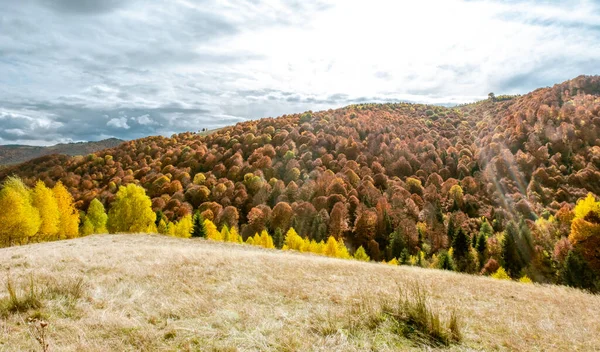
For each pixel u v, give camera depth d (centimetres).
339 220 7500
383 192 10481
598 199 9638
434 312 632
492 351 476
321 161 13075
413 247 7100
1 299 541
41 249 1733
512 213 9256
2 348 365
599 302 1011
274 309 615
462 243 6209
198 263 1113
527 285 1320
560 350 507
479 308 765
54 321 464
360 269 1330
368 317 553
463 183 11400
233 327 491
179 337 439
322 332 484
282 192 10119
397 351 436
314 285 875
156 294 674
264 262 1272
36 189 3250
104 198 8469
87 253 1359
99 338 417
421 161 13950
